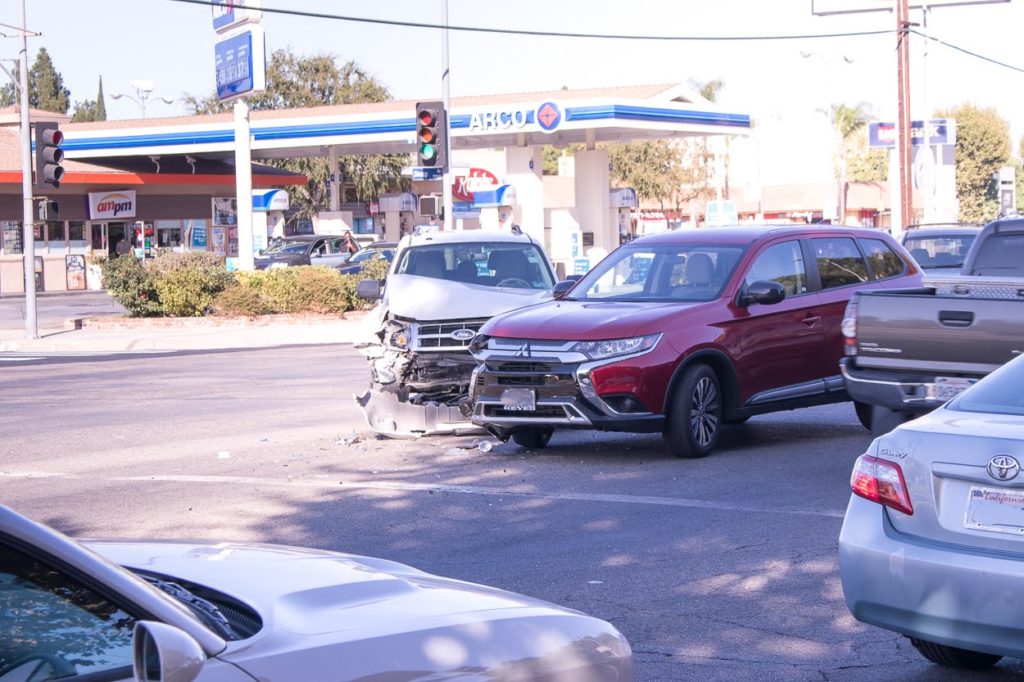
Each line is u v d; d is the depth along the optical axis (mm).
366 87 71000
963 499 4977
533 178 46750
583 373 10695
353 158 66188
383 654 2842
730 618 6488
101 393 17359
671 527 8523
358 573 3432
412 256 13594
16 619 2516
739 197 78125
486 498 9648
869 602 5129
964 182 91000
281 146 47250
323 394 16875
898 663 5797
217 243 49375
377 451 12016
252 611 3037
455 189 44000
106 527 8742
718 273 11734
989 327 8789
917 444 5164
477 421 11297
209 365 21391
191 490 10141
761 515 8836
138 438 13141
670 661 5824
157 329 28734
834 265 12516
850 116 85438
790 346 11828
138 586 2654
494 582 7188
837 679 5578
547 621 3217
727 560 7625
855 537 5219
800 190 83188
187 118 51781
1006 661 5824
